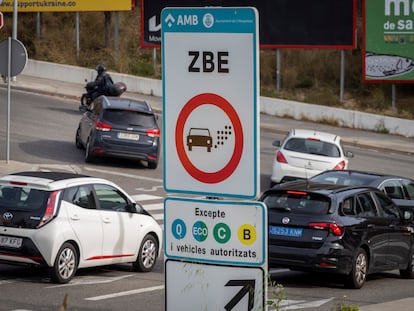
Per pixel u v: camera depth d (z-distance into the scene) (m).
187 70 14.12
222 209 14.20
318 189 37.38
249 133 13.83
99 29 121.94
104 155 66.00
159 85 104.31
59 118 83.56
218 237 14.27
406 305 30.81
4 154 66.50
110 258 36.75
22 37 117.00
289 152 62.62
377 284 39.41
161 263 42.34
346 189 37.84
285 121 99.94
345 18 102.12
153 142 67.06
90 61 111.44
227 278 14.23
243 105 13.82
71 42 117.44
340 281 39.22
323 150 62.62
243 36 13.73
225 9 13.79
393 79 105.31
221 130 14.02
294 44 103.38
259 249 13.99
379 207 39.22
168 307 14.65
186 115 14.21
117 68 110.12
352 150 87.75
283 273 41.38
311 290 36.19
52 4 111.75
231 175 14.01
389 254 39.56
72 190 35.06
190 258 14.48
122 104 67.38
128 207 38.06
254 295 14.03
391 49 104.88
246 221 14.05
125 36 121.75
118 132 66.12
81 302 30.81
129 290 33.81
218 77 13.96
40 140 73.44
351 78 117.00
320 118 101.75
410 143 94.00
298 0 102.69
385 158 84.75
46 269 35.56
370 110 107.62
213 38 13.92
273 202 37.22
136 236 38.19
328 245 35.69
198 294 14.41
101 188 36.69
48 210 33.88
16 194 34.34
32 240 33.47
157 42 106.25
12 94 93.06
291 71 116.12
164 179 14.46
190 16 14.02
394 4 104.19
